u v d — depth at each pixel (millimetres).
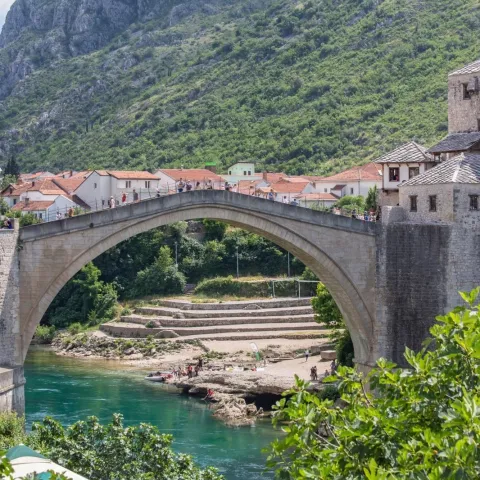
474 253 89875
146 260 181875
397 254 90938
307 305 158875
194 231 189000
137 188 182000
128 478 55188
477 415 31422
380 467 32625
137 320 160500
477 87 95250
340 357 105938
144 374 127188
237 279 173750
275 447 37062
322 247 90750
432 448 31750
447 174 89812
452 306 89438
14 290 79438
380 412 35312
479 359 34938
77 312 170625
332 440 37688
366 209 137750
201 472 57875
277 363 126062
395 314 91000
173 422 95500
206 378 114438
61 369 132125
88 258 83375
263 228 90375
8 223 82188
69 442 55938
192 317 156125
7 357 78750
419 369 35688
